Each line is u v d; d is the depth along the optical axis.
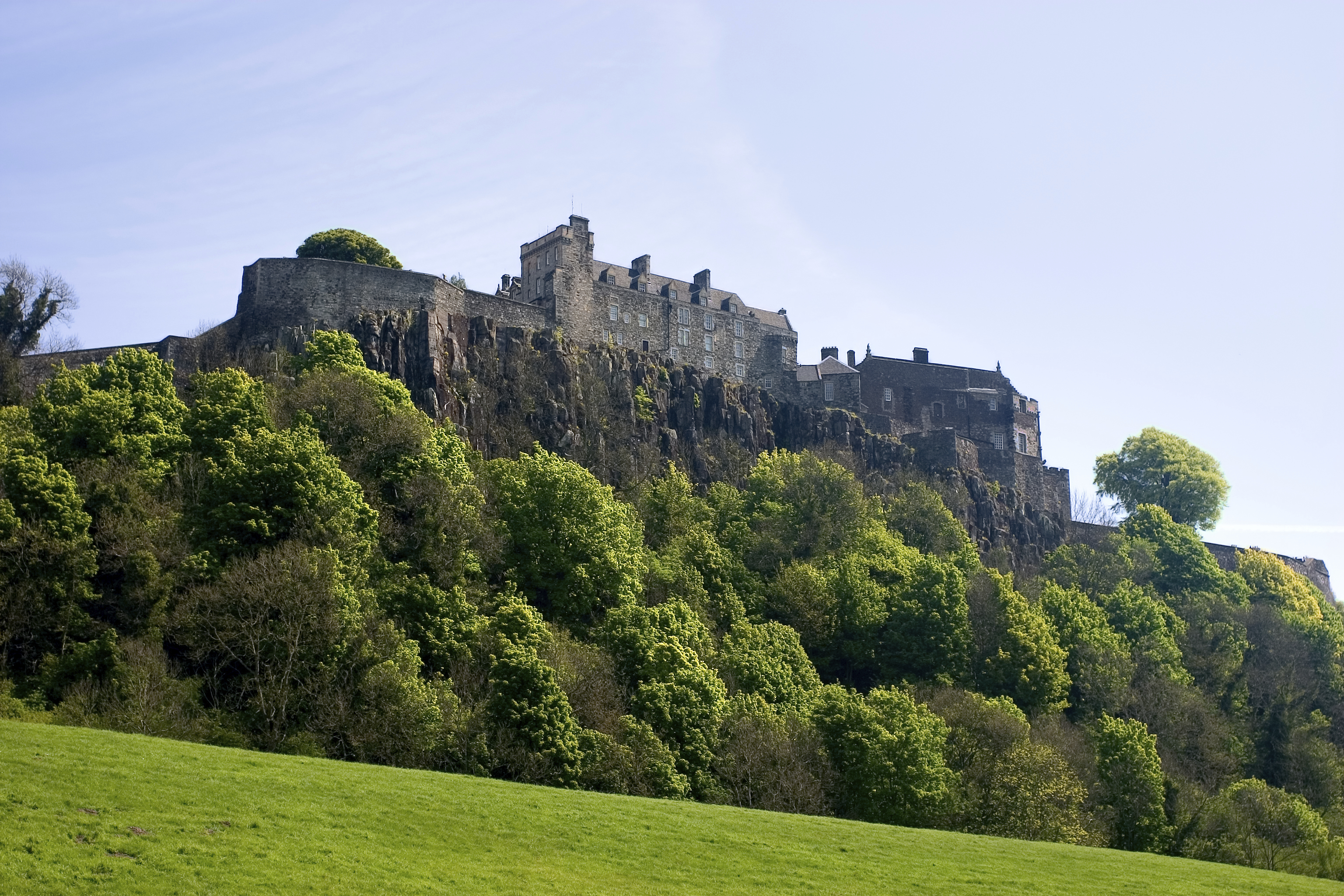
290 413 107.69
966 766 89.62
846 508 149.25
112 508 83.50
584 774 72.38
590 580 104.12
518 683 73.56
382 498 102.81
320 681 72.00
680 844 56.66
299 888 44.06
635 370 162.12
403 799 55.91
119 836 45.34
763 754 79.12
